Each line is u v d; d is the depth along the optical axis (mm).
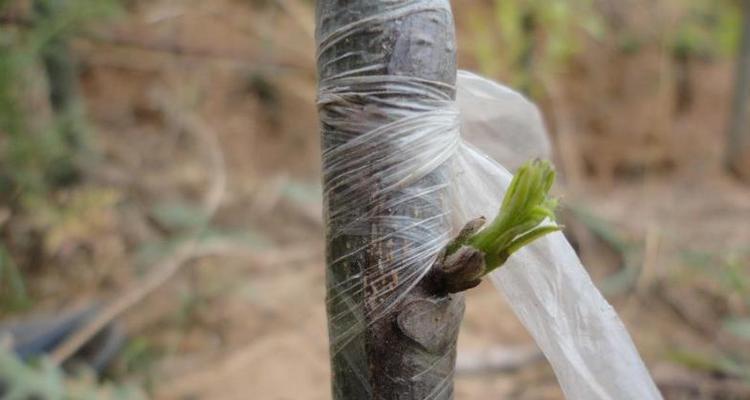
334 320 192
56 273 608
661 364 500
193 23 886
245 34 904
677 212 768
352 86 187
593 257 664
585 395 199
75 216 622
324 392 475
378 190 186
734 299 579
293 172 841
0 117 589
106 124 811
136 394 437
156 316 566
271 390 477
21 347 478
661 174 905
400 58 185
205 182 755
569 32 923
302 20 934
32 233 614
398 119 185
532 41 840
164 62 861
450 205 193
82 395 406
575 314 201
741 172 869
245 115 871
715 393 463
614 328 200
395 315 186
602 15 1042
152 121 831
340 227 189
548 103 931
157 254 617
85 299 583
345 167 188
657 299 601
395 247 186
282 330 546
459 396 466
